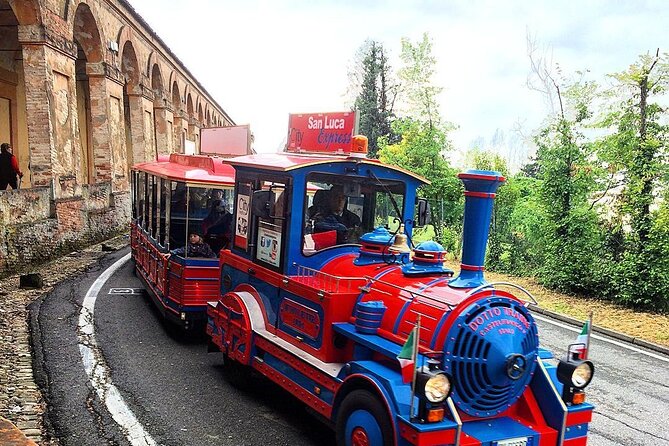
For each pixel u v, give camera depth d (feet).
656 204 36.19
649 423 18.67
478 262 13.15
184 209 27.35
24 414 15.96
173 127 108.17
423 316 12.71
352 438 12.73
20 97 62.44
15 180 43.98
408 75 57.00
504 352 12.13
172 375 20.13
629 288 35.86
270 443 15.33
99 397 17.61
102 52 58.03
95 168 59.16
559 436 12.68
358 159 16.97
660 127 36.14
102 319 26.76
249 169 19.20
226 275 21.02
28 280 32.07
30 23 41.93
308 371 14.71
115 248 49.01
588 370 12.94
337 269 16.34
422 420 10.87
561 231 40.75
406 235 18.15
